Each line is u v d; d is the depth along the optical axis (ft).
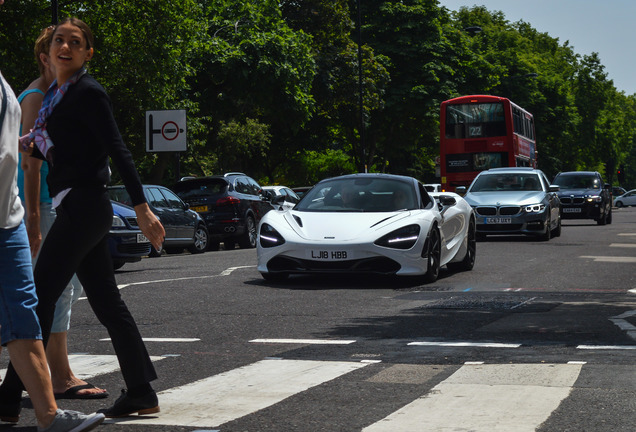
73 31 15.43
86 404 16.88
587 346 22.82
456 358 21.38
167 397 17.12
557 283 41.47
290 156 180.86
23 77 88.22
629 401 16.34
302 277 44.37
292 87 139.74
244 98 138.31
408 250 39.65
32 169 16.29
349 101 171.32
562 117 246.27
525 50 257.55
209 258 63.00
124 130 107.65
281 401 16.74
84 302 34.27
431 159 223.92
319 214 42.11
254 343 24.27
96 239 15.40
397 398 16.89
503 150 116.16
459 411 15.66
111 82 101.30
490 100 116.67
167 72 102.99
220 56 133.69
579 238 81.76
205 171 147.74
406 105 187.73
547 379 18.45
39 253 15.28
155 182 122.72
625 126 324.39
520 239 80.33
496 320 28.45
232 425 14.92
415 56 185.78
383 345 23.61
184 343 24.35
